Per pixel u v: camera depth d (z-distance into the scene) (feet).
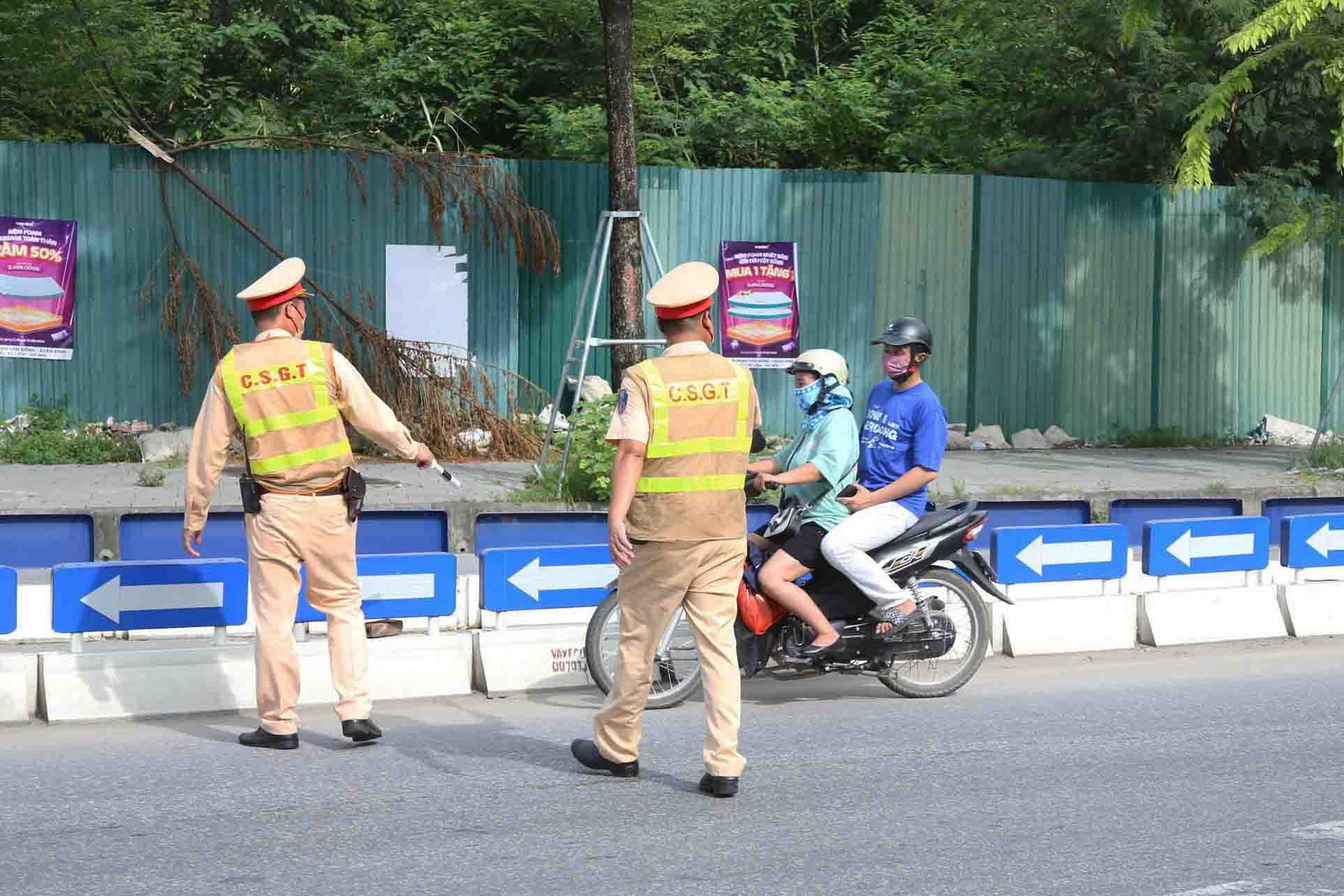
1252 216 106.73
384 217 93.50
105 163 90.27
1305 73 103.71
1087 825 30.55
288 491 35.76
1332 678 46.03
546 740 37.76
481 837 29.45
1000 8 112.68
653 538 31.99
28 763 34.99
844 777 34.14
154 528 52.39
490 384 94.53
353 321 92.17
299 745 36.91
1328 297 110.22
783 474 39.75
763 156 119.34
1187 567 52.11
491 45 116.98
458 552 69.46
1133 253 106.32
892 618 40.42
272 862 27.86
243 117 112.37
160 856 28.19
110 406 91.25
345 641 36.73
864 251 101.04
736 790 32.48
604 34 83.30
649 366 31.83
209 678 40.70
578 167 97.30
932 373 103.24
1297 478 85.51
